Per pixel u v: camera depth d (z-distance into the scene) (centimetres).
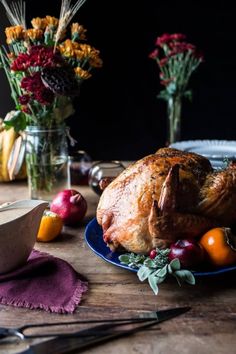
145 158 93
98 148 263
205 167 93
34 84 111
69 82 110
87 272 87
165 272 77
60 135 124
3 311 75
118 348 65
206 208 87
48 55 111
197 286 82
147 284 83
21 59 111
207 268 85
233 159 133
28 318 73
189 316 73
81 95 253
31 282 81
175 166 81
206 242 84
